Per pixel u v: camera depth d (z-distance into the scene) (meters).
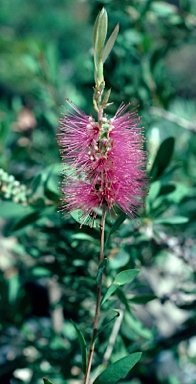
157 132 0.37
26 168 0.48
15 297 0.44
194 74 0.87
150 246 0.40
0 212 0.35
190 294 0.42
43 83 0.50
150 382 0.46
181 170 0.49
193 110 0.54
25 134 0.53
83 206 0.26
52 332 0.45
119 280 0.25
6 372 0.42
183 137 0.52
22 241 0.44
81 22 1.32
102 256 0.26
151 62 0.46
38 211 0.35
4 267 0.46
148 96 0.46
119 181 0.25
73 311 0.41
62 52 1.31
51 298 0.50
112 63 0.45
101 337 0.37
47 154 0.50
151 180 0.35
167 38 0.50
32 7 1.37
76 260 0.36
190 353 0.50
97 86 0.24
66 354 0.42
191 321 0.42
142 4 0.45
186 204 0.44
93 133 0.25
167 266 0.48
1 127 0.44
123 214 0.26
